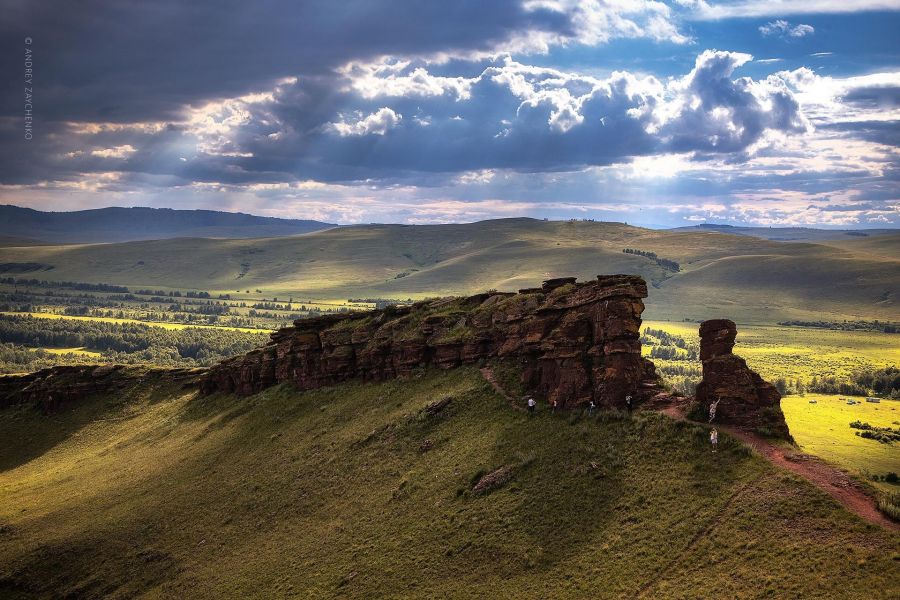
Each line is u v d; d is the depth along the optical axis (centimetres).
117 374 15812
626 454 6075
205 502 8525
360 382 10512
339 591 5788
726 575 4441
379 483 7406
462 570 5519
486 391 8256
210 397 13338
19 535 8856
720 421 6012
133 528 8312
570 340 7412
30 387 15938
